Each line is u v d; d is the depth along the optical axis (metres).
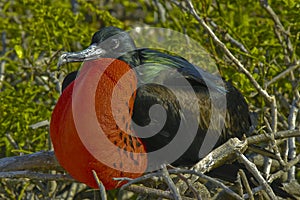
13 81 13.29
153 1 13.56
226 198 9.55
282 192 9.81
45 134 11.65
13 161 9.98
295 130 9.66
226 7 13.09
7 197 11.34
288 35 11.72
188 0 10.65
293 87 11.48
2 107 11.69
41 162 9.93
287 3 11.58
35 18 12.77
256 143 9.92
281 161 9.46
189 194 9.32
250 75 10.21
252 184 9.70
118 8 14.86
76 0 13.59
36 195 11.27
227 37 11.85
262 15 13.31
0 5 14.43
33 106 11.77
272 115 10.19
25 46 14.02
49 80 12.30
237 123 10.55
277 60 12.45
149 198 9.60
